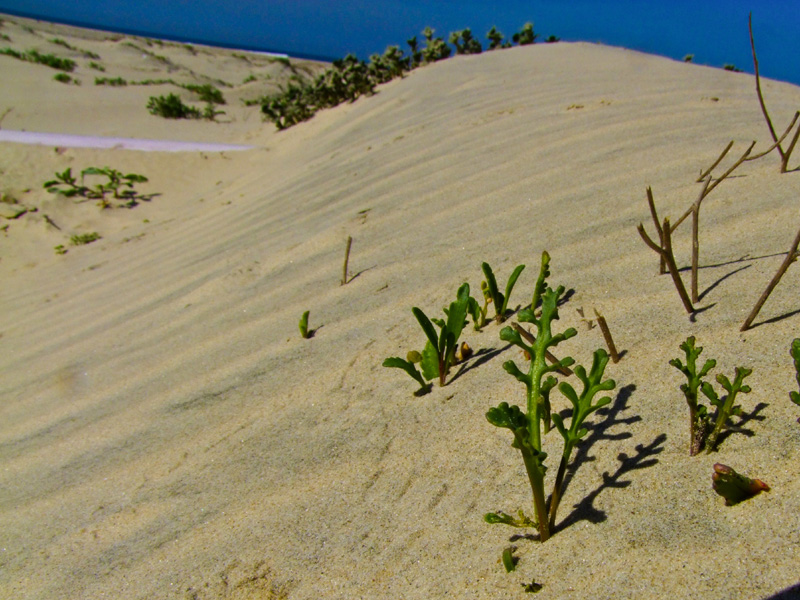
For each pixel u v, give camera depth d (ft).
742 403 3.94
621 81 16.60
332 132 23.58
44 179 23.98
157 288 11.70
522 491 4.09
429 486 4.44
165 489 5.45
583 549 3.48
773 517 3.15
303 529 4.44
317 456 5.20
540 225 8.14
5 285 16.70
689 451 3.81
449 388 5.49
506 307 6.43
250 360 7.31
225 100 53.21
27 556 5.09
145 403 7.18
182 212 20.26
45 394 8.52
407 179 12.37
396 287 7.91
